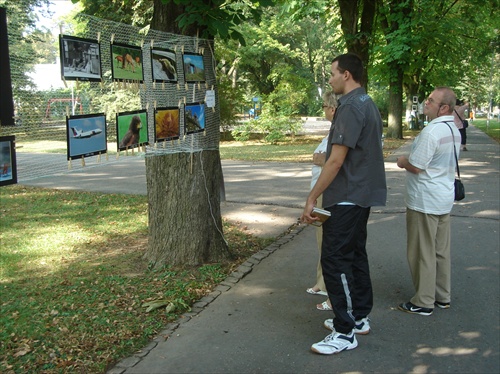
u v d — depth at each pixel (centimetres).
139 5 1784
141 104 396
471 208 781
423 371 321
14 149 274
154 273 497
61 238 655
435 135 385
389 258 540
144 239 645
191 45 457
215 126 515
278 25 2872
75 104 318
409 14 1706
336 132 324
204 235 521
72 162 316
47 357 335
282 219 740
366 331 370
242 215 768
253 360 332
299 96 2442
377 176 338
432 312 407
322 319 394
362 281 365
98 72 338
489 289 454
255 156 1658
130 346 350
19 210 836
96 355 337
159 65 407
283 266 519
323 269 343
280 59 3528
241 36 483
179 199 512
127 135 371
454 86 3500
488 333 371
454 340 361
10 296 448
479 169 1250
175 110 432
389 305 421
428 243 398
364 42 1636
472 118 5962
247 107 2700
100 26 341
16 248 608
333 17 2370
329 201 335
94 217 779
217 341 358
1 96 262
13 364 326
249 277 486
